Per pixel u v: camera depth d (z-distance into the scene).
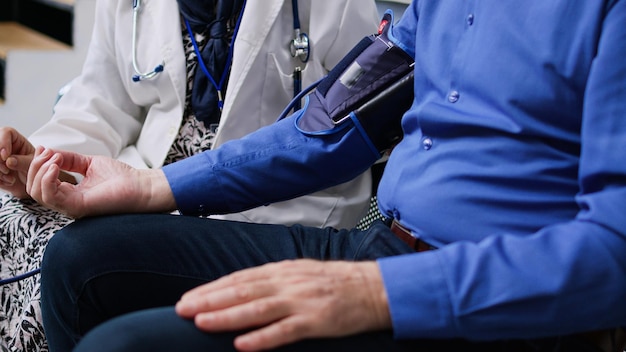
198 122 1.25
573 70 0.57
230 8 1.21
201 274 0.73
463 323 0.51
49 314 0.72
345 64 0.86
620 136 0.52
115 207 0.78
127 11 1.27
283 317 0.50
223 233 0.77
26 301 0.97
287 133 0.84
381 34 0.86
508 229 0.61
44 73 2.03
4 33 2.08
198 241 0.75
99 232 0.73
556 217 0.60
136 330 0.50
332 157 0.82
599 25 0.55
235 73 1.17
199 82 1.22
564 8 0.58
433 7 0.75
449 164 0.66
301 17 1.22
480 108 0.65
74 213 0.77
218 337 0.51
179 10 1.24
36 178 0.76
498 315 0.50
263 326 0.51
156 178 0.82
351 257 0.74
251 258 0.75
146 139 1.28
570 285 0.49
